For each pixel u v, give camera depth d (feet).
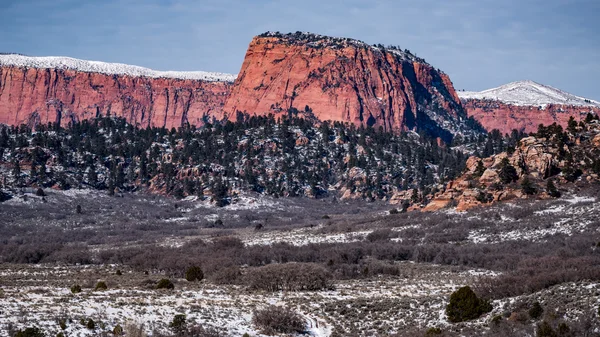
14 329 298.76
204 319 341.41
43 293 404.77
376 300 399.85
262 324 339.16
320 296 421.59
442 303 364.38
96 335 302.86
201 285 465.47
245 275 478.59
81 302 366.02
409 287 451.12
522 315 315.37
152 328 318.04
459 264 533.96
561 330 284.00
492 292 370.94
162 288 442.50
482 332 307.37
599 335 280.72
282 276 449.48
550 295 332.60
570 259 456.45
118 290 427.74
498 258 523.29
